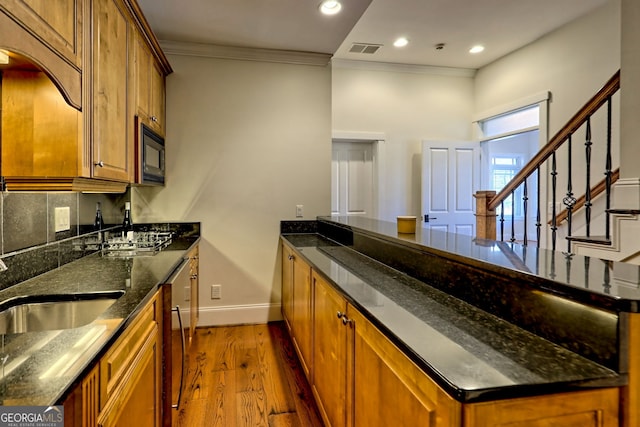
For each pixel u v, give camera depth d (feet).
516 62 13.92
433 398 2.68
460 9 10.89
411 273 5.67
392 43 13.24
